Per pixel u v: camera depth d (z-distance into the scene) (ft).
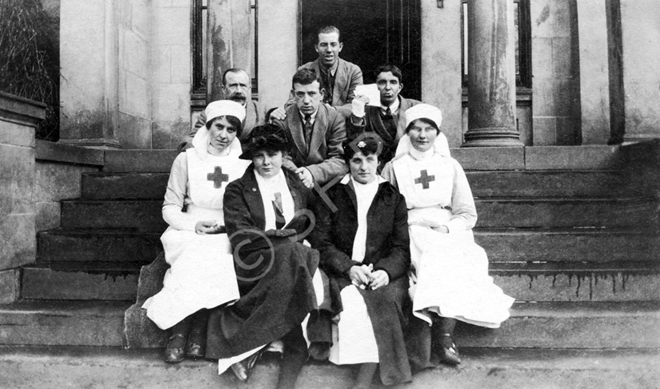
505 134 19.36
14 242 14.48
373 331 10.96
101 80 21.16
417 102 15.43
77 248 15.43
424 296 11.26
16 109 14.29
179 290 11.44
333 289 11.34
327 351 11.25
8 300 14.05
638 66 18.89
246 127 15.78
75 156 17.58
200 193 12.96
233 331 11.19
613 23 19.43
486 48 19.65
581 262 14.44
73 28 21.17
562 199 16.01
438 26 25.48
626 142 18.85
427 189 12.93
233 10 23.16
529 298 13.55
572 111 25.29
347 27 25.43
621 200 15.61
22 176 14.84
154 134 25.88
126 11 23.16
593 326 12.25
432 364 11.40
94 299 14.28
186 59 25.79
